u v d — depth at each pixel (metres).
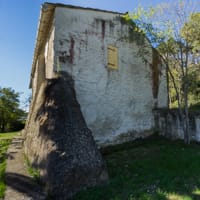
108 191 4.34
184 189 4.43
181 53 8.89
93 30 8.38
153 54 10.79
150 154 7.16
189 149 7.75
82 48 7.96
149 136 9.97
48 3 7.26
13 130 24.73
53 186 4.17
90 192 4.27
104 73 8.50
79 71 7.75
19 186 4.37
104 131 8.20
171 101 14.02
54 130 5.05
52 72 7.23
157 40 8.86
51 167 4.42
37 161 5.02
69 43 7.65
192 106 12.65
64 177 4.30
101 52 8.51
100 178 4.77
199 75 9.30
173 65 9.49
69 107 5.59
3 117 25.55
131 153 7.43
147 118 10.06
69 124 5.20
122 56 9.28
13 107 26.44
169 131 9.79
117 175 5.29
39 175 4.70
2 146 7.87
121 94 9.01
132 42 9.74
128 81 9.38
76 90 7.56
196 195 4.15
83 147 4.95
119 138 8.67
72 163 4.52
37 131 5.58
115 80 8.86
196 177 5.10
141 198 3.97
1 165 5.56
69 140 4.88
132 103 9.45
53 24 7.55
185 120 9.24
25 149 6.50
